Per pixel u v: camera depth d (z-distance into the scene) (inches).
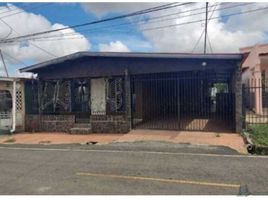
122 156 391.9
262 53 750.5
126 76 607.5
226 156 377.7
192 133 540.7
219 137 501.0
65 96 690.8
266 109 790.5
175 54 555.8
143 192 246.5
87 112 668.1
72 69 666.8
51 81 702.5
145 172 308.3
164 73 600.7
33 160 383.6
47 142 551.8
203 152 404.8
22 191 256.7
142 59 598.5
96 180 284.0
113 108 638.5
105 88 648.4
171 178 284.7
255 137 476.4
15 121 685.3
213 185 261.0
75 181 282.2
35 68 680.4
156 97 690.2
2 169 338.0
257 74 764.6
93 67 644.7
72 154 417.1
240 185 259.8
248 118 687.7
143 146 460.8
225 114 684.1
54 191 254.4
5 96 692.7
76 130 629.6
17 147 503.2
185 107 746.2
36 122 690.8
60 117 666.2
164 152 410.9
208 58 538.0
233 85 597.3
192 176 289.4
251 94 855.7
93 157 390.9
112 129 614.2
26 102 707.4
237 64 534.0
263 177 281.7
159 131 573.9
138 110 679.1
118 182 276.1
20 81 695.1
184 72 598.5
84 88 673.6
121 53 591.2
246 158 365.1
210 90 884.6
